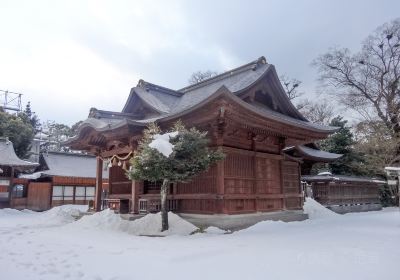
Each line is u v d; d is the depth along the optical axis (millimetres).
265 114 13227
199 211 14133
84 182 37375
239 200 14336
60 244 9906
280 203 17016
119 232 13109
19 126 37406
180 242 10047
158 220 13281
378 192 32156
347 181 26188
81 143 18453
